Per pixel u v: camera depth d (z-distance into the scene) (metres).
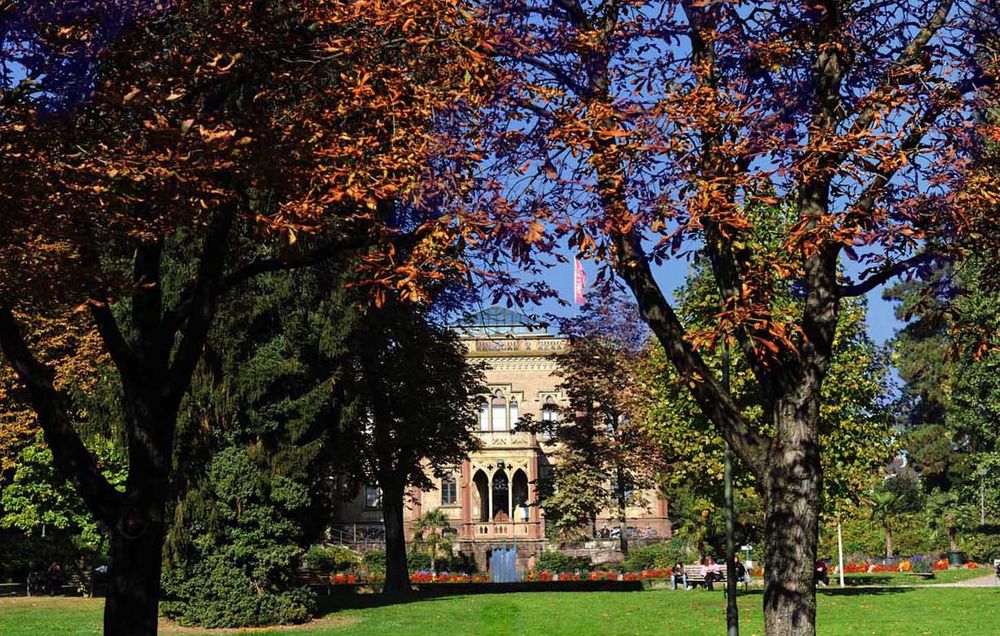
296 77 12.41
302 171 11.49
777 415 12.30
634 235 12.17
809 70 12.51
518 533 75.81
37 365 12.62
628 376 53.88
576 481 56.62
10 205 10.54
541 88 11.89
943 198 11.68
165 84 11.38
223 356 28.91
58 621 29.12
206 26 11.70
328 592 39.56
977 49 12.59
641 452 54.88
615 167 11.13
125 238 12.58
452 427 41.31
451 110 12.26
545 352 81.00
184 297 13.21
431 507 78.75
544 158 11.59
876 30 12.79
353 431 34.19
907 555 67.44
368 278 11.87
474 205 11.49
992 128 11.87
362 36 12.45
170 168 10.55
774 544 12.01
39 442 37.38
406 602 34.50
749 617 28.12
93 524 38.38
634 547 72.81
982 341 13.94
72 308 11.69
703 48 12.73
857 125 11.59
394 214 12.98
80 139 10.88
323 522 32.22
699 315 30.92
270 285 28.94
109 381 29.23
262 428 29.25
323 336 29.84
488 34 11.77
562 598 35.69
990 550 64.69
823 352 12.23
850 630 24.59
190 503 28.11
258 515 28.64
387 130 12.37
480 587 41.50
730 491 16.27
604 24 12.75
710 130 11.19
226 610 27.89
